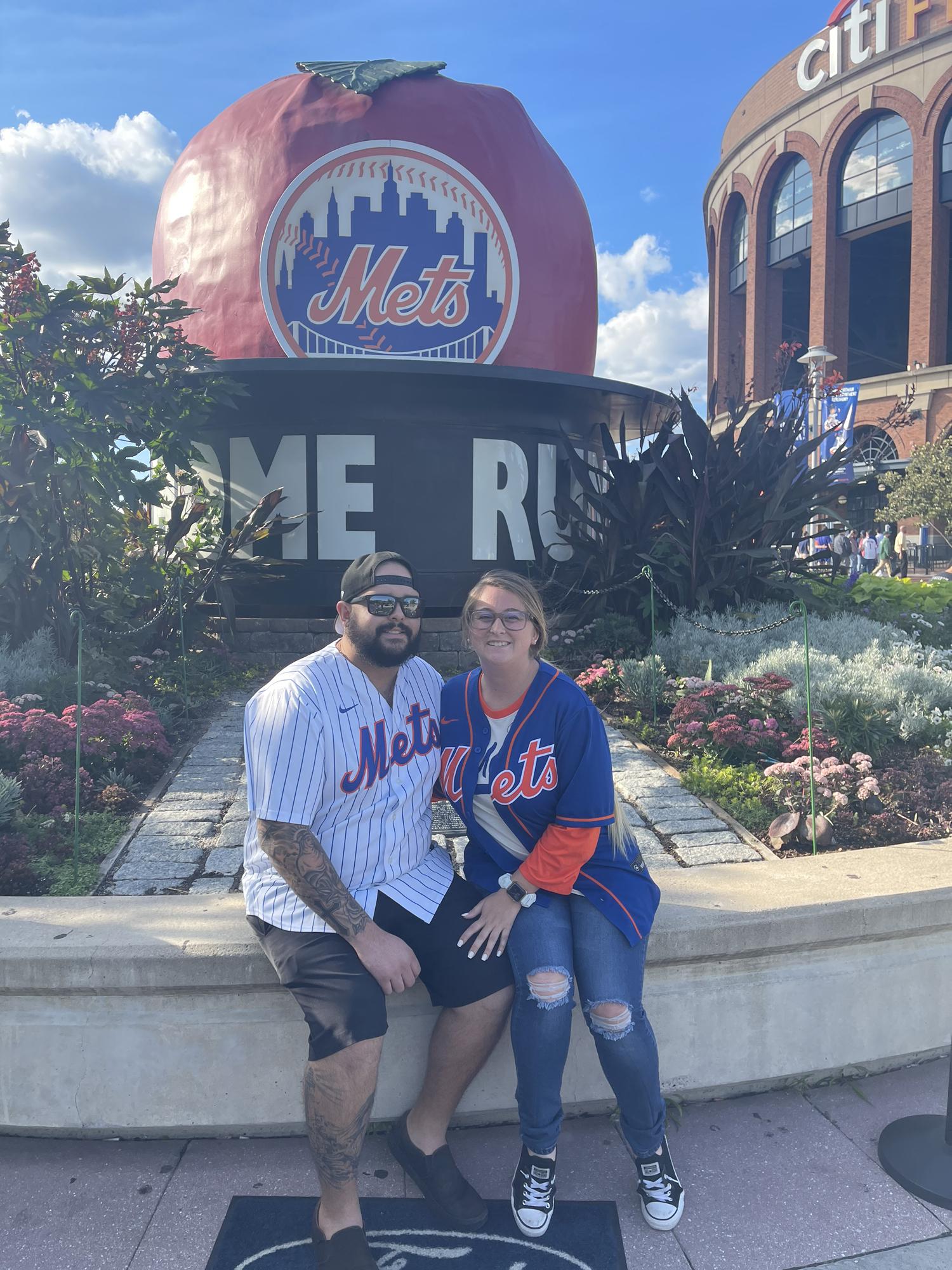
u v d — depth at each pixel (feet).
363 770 7.64
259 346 27.94
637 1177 8.16
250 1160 8.39
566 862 7.68
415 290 27.86
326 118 27.78
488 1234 7.45
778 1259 7.17
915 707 17.51
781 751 16.93
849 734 16.52
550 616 27.35
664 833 13.61
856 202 119.44
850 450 28.14
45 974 8.18
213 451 28.19
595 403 30.19
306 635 27.17
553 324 29.45
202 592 25.52
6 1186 8.00
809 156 122.62
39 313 20.59
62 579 22.95
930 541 96.37
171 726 19.58
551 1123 7.43
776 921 8.89
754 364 133.39
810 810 12.77
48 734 14.71
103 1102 8.54
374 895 7.73
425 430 27.45
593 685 22.22
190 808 14.74
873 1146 8.57
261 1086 8.55
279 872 7.32
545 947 7.54
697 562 26.43
